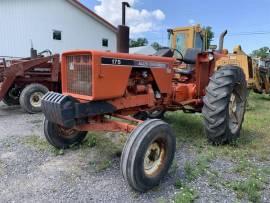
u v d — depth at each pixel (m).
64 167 3.15
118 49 3.30
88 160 3.35
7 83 6.16
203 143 3.96
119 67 2.86
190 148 3.79
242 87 4.04
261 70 9.46
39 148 3.74
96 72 2.65
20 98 6.21
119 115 3.14
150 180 2.60
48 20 15.07
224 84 3.71
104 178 2.89
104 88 2.74
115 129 2.98
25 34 14.36
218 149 3.76
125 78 2.94
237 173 3.03
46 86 6.88
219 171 3.07
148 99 3.35
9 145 3.89
